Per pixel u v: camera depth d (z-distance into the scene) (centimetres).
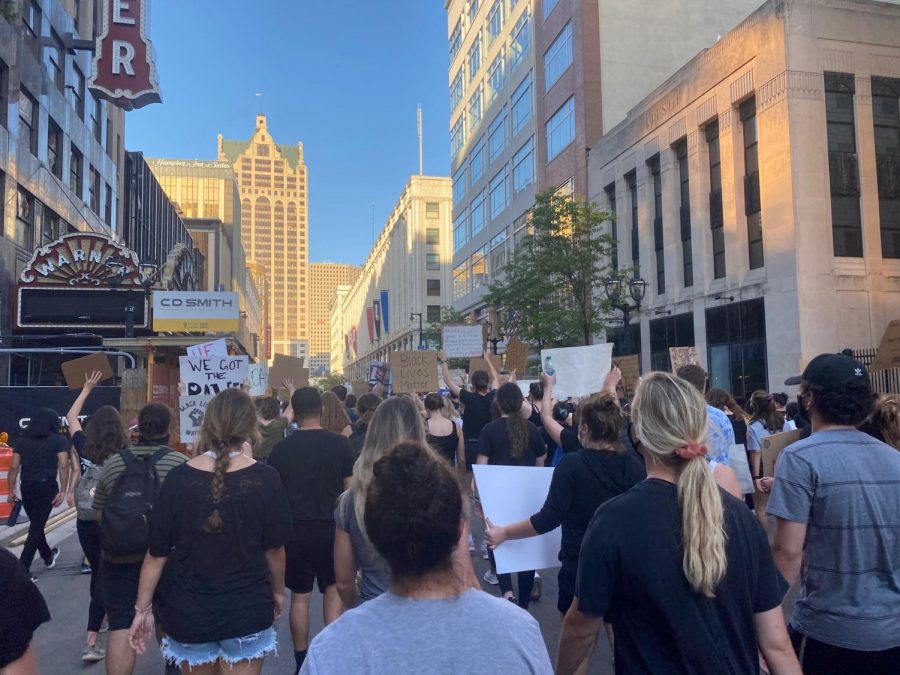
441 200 8000
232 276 8012
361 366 12188
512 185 4309
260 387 1296
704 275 2431
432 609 159
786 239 2009
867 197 2045
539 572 761
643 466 381
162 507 332
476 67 5200
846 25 2075
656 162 2803
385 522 163
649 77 3366
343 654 153
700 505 211
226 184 8644
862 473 264
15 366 2341
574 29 3397
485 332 1403
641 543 213
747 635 212
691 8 3459
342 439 475
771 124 2078
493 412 651
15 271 2123
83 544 536
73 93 2705
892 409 317
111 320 2177
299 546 454
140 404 1117
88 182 2903
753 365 2170
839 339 1969
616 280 1761
